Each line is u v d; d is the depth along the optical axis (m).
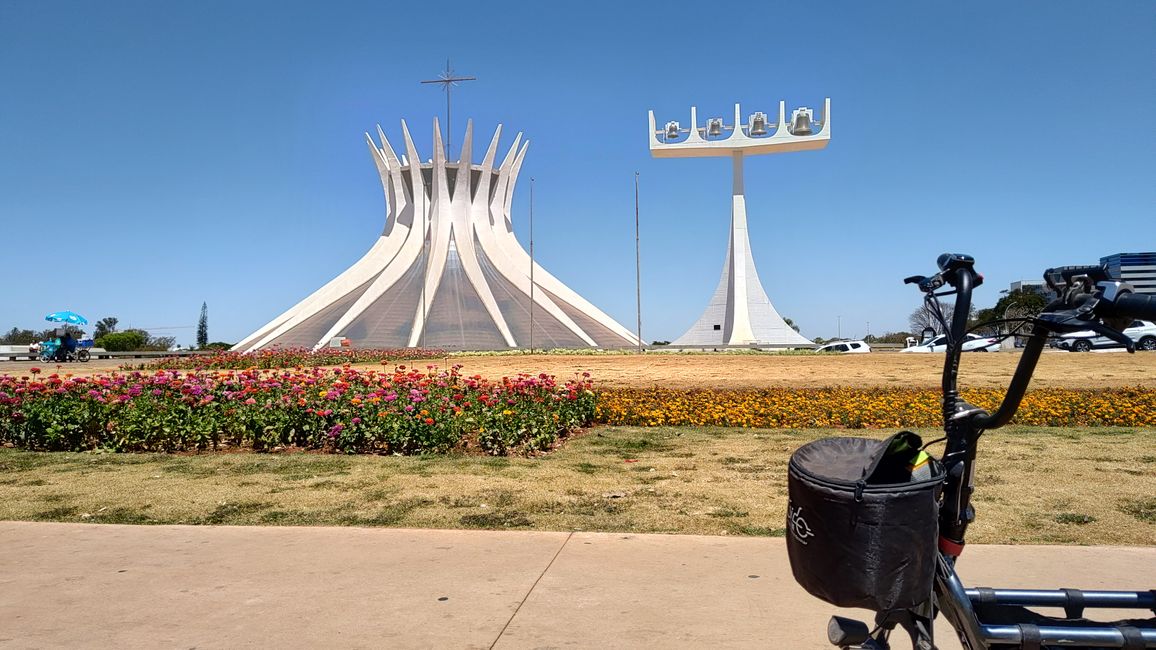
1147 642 2.48
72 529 5.79
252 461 8.74
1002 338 2.68
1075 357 26.38
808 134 47.59
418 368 26.78
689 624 3.90
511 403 10.15
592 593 4.35
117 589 4.46
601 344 49.97
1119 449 9.09
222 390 10.34
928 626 2.48
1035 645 2.51
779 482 7.41
